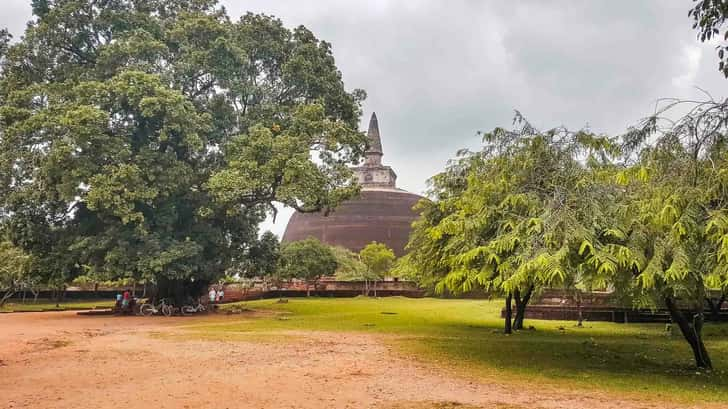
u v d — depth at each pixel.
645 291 13.19
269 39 36.28
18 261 37.84
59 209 31.97
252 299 56.88
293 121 32.41
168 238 31.09
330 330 23.11
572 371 13.36
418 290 59.69
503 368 13.63
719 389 11.34
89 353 15.42
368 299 54.44
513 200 13.23
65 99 30.31
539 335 22.67
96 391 10.31
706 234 10.74
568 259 11.74
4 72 32.88
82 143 27.72
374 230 79.75
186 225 33.72
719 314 27.89
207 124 31.59
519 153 13.95
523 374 12.78
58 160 27.11
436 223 22.80
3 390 10.38
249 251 38.19
